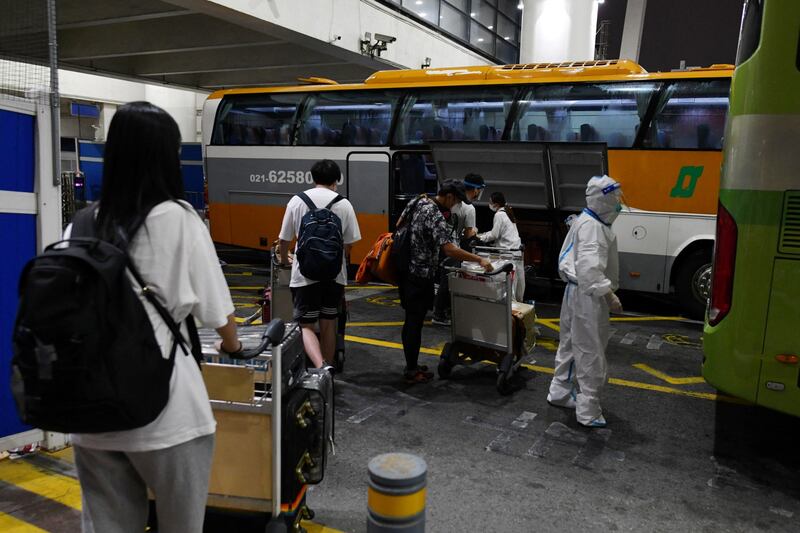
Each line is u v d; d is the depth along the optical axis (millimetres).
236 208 12008
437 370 5809
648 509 3396
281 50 16938
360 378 5566
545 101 9312
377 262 5223
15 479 3502
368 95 10703
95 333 1584
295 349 2941
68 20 13781
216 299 1923
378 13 16391
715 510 3402
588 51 18828
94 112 23016
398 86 10523
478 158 8266
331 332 5004
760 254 3615
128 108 1842
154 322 1786
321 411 2990
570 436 4359
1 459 3732
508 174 8344
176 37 15461
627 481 3715
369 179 10664
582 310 4465
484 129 9750
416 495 2115
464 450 4098
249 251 15398
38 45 3674
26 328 1588
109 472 1869
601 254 4281
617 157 8672
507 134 9516
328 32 14516
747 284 3660
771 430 4543
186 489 1892
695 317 8625
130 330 1664
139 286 1771
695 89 8359
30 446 3875
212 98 12227
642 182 8539
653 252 8492
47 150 3676
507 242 7168
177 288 1831
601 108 8922
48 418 1635
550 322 8156
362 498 3439
